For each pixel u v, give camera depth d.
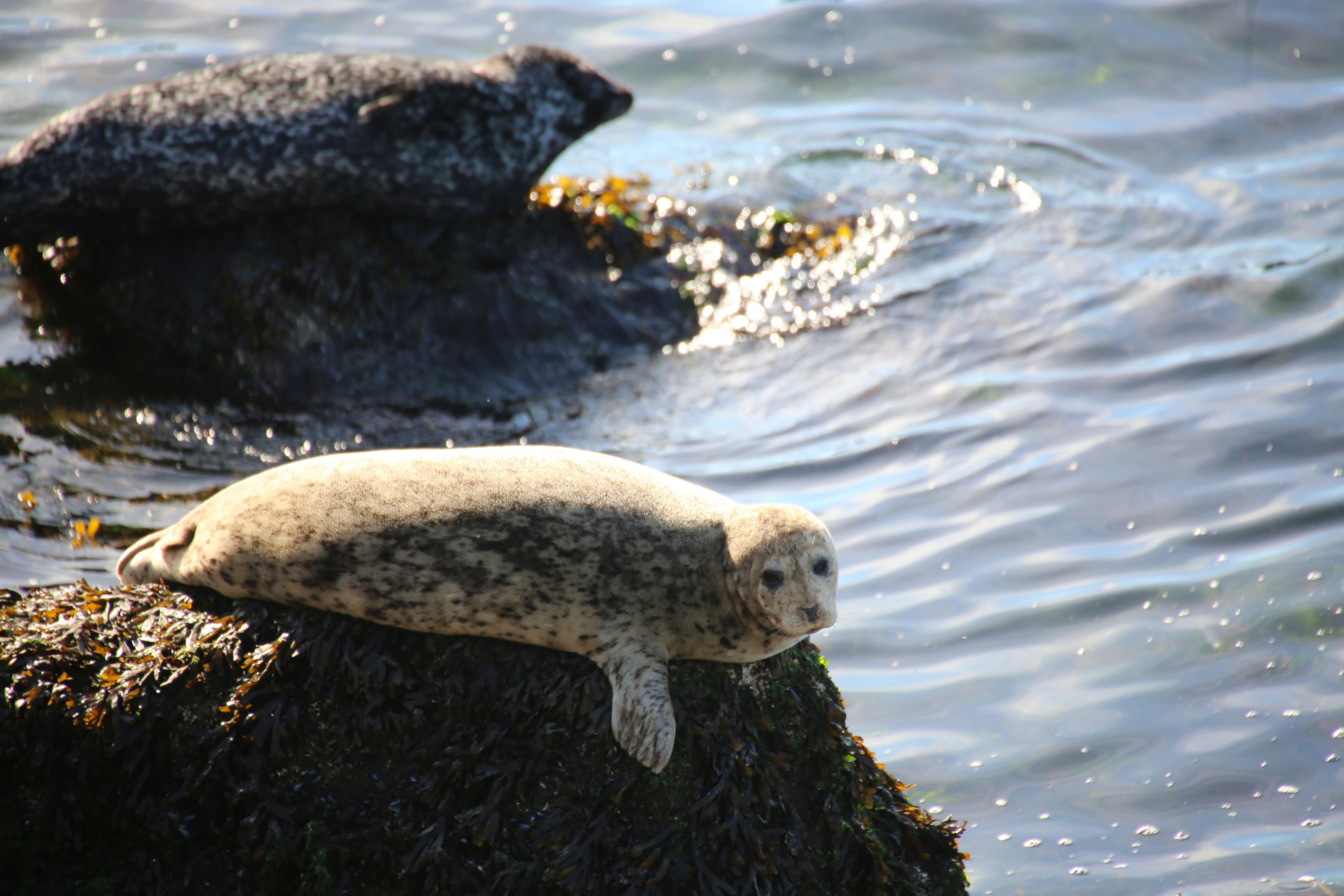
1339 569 20.45
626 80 40.41
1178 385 26.34
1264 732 17.59
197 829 13.25
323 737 13.31
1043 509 22.59
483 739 13.20
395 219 28.58
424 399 26.16
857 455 24.53
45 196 27.75
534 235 29.97
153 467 23.36
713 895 12.95
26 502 21.72
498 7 43.38
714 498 14.46
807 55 41.44
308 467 14.38
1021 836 16.19
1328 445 23.86
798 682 14.65
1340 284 29.48
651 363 28.20
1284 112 38.09
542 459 14.34
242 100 28.02
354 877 13.05
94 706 13.46
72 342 26.75
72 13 40.84
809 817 14.33
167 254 27.94
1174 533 21.73
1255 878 15.38
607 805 13.09
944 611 20.27
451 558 13.36
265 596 13.97
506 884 12.84
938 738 17.80
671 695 13.59
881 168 36.47
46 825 13.32
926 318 29.67
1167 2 42.69
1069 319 29.19
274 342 26.58
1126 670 18.86
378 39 40.88
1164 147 37.09
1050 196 35.09
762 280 31.19
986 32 42.19
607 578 13.48
